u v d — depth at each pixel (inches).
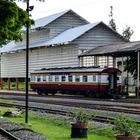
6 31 1045.8
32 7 999.0
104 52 2021.4
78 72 2028.8
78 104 1482.5
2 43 1143.6
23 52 2896.2
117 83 1932.8
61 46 2484.0
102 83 1913.1
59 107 1368.1
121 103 1533.0
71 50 2389.3
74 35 2397.9
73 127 709.9
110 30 2477.9
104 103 1539.1
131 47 1862.7
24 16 1004.6
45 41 2682.1
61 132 785.6
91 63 2386.8
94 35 2423.7
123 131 561.3
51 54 2586.1
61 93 2180.1
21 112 1157.7
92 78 1950.1
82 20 2746.1
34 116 1092.5
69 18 2711.6
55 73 2187.5
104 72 1913.1
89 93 1977.1
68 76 2095.2
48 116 1090.7
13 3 971.3
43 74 2278.5
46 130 816.9
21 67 2930.6
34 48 2691.9
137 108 1315.2
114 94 1910.7
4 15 965.8
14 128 808.9
